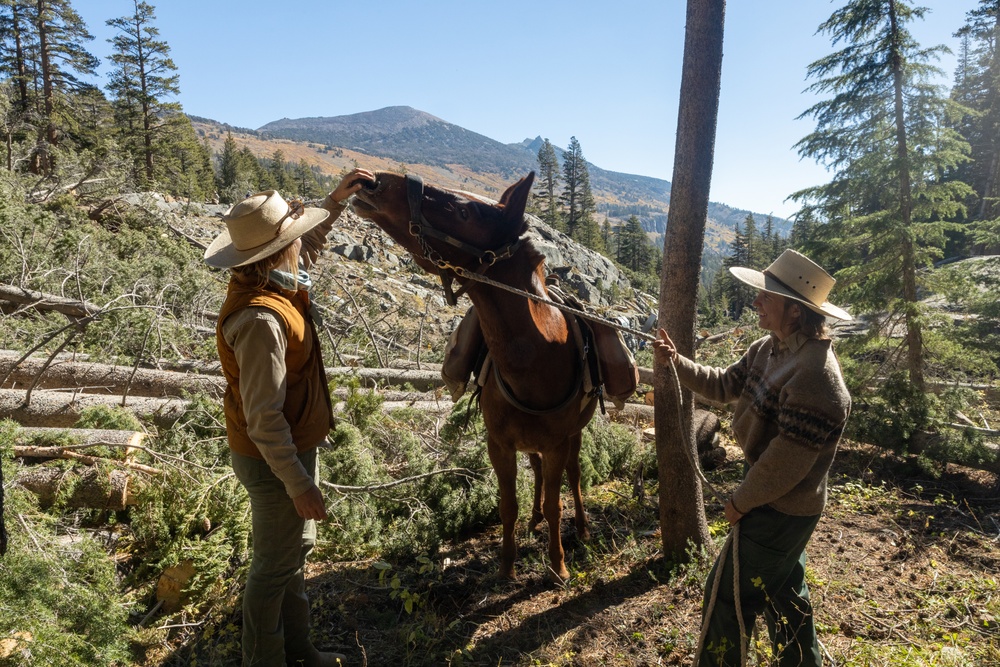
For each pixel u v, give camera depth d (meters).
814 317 2.35
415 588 3.72
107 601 2.95
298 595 2.79
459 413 5.10
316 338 2.61
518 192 3.02
